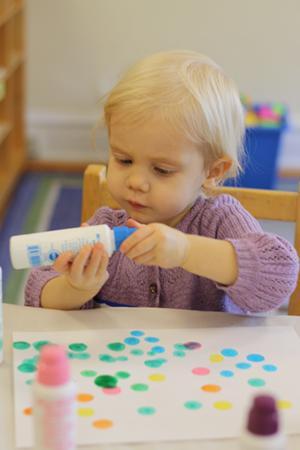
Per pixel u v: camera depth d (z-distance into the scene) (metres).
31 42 3.73
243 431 0.58
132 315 1.03
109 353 0.91
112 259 1.19
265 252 1.00
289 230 2.83
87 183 1.30
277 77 3.80
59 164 3.87
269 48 3.74
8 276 2.62
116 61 3.77
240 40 3.73
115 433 0.74
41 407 0.63
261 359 0.91
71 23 3.70
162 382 0.84
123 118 1.01
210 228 1.16
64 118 3.87
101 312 1.03
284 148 3.89
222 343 0.94
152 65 1.04
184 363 0.89
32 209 3.29
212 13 3.68
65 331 0.97
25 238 0.90
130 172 1.03
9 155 3.31
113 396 0.81
